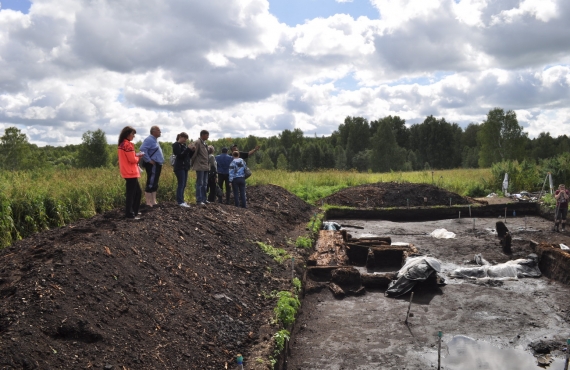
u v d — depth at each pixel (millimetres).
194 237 7973
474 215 18203
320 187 22922
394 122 95875
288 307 6441
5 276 4965
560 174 21766
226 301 6234
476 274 10031
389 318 7781
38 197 9961
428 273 8984
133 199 8250
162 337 4789
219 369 4742
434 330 7258
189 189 14664
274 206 14508
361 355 6402
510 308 8172
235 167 12453
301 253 10008
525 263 10375
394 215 18203
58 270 4949
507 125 61000
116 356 4137
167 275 6074
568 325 7406
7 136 45875
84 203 10961
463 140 106375
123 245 6188
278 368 5352
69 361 3828
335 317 7859
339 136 110750
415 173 30594
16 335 3840
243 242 9039
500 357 6332
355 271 9383
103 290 4957
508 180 22781
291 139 119000
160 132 9477
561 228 14531
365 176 27047
